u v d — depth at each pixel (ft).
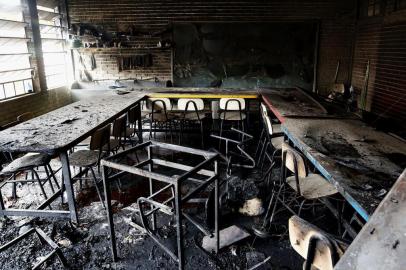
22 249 8.26
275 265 7.68
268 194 10.97
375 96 18.86
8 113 15.94
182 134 19.52
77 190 11.66
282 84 22.07
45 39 19.80
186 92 17.25
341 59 21.56
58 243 8.50
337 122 10.37
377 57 18.49
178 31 21.70
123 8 21.66
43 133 9.50
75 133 9.47
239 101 15.46
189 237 8.81
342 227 9.01
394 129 15.72
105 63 22.58
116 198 11.07
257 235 8.71
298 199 10.41
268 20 21.21
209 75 22.22
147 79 22.58
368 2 19.60
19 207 10.49
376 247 3.63
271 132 11.39
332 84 21.85
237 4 21.11
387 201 3.90
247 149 16.22
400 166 6.66
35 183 12.30
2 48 16.39
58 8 21.80
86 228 9.21
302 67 21.77
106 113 12.28
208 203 9.13
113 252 7.78
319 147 7.84
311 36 21.30
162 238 8.77
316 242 4.57
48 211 9.05
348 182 5.91
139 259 7.93
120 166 6.98
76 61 22.57
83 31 21.93
